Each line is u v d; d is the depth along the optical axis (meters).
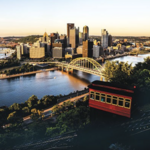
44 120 116.25
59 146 49.81
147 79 92.50
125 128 50.34
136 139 44.88
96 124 54.28
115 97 53.75
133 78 97.19
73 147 47.22
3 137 66.19
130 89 52.62
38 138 68.56
